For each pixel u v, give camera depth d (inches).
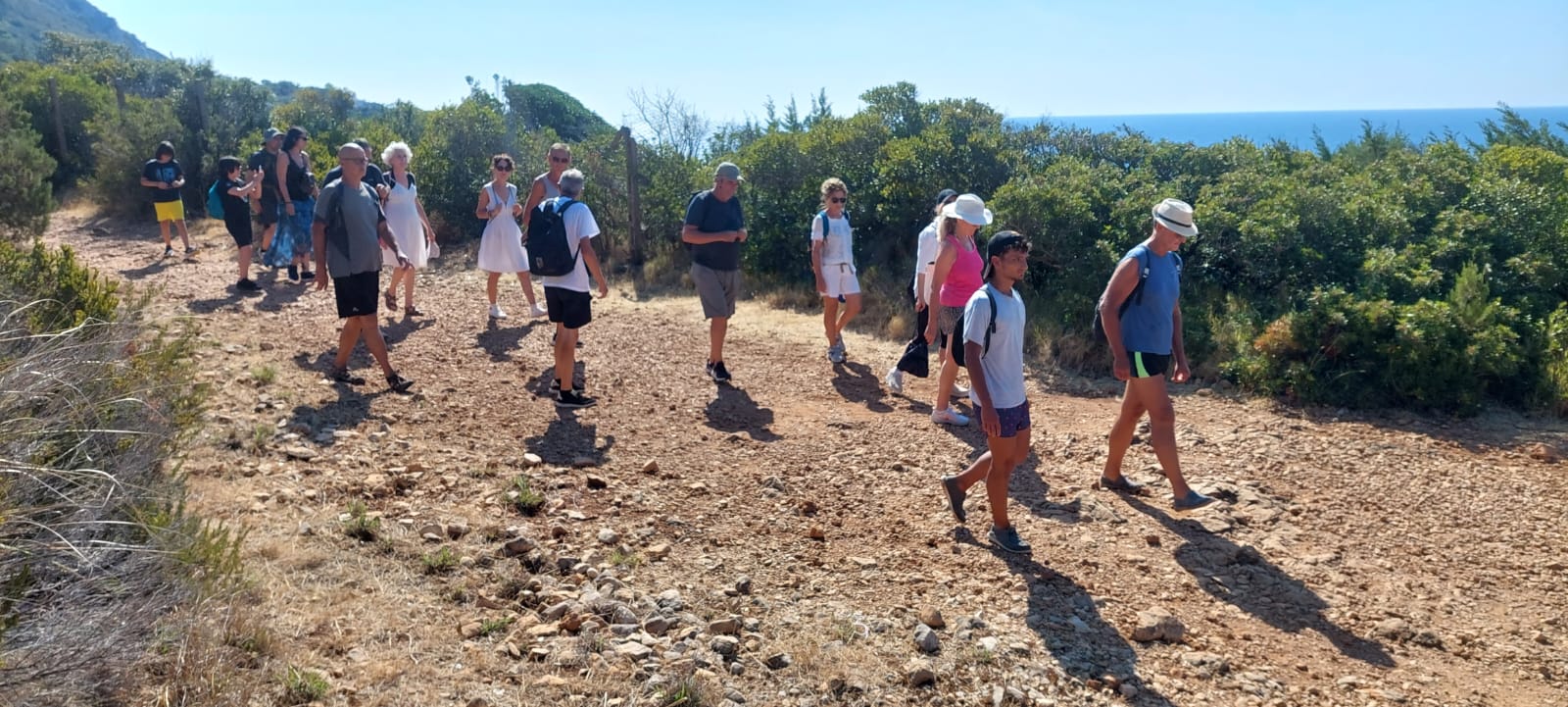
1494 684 162.1
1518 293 349.1
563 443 249.3
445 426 255.4
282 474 207.2
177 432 177.6
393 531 184.5
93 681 117.3
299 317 369.4
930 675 148.5
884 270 455.2
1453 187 408.8
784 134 509.7
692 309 428.5
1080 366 354.3
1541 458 268.5
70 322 208.1
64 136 754.8
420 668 139.9
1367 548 211.3
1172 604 182.2
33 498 131.7
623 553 187.0
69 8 6048.2
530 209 378.6
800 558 192.1
